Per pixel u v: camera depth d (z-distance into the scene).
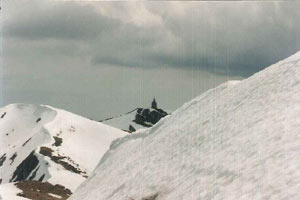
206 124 35.22
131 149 43.88
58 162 181.62
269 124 27.64
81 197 41.72
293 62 35.94
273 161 22.47
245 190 21.30
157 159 35.09
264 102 31.97
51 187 103.00
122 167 39.91
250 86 37.44
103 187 38.94
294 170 20.48
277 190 19.53
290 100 29.52
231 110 34.97
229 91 40.00
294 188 18.94
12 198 69.00
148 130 45.78
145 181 32.19
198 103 42.03
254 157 24.33
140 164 36.81
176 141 35.88
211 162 27.56
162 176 30.91
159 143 38.59
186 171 29.06
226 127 32.16
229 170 24.75
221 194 22.56
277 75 35.50
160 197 27.64
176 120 41.69
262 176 21.58
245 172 23.14
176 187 27.52
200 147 31.62
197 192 24.61
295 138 23.77
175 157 32.84
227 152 27.56
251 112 31.75
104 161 48.44
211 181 24.98
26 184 98.75
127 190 33.03
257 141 26.19
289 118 26.88
